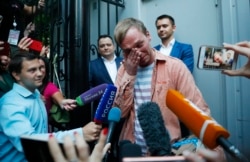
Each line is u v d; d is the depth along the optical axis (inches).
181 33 99.3
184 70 50.9
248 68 30.9
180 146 40.9
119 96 52.9
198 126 21.1
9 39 92.7
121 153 23.7
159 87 51.9
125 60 53.9
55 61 92.4
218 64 34.6
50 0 104.0
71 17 80.0
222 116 85.3
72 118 78.2
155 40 108.3
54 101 77.3
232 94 78.9
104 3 122.6
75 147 19.2
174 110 24.5
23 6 110.1
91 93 65.7
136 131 51.2
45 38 104.5
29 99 58.0
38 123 58.4
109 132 38.7
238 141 77.1
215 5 88.3
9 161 54.2
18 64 58.9
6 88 68.6
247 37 75.5
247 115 74.9
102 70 98.9
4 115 52.5
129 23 51.8
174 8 101.3
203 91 91.2
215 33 88.5
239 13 77.4
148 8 110.1
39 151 22.7
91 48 116.5
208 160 17.0
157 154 23.3
